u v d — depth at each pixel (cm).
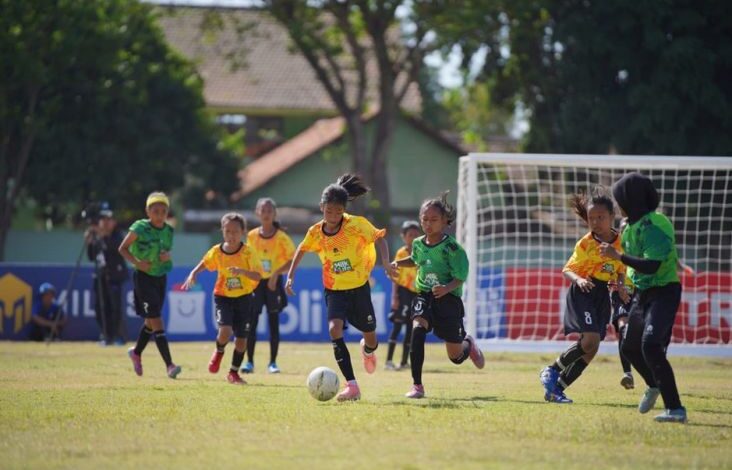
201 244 9694
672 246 2139
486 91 9812
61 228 10588
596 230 2564
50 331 5562
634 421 2142
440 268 2594
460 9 8181
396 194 11050
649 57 7400
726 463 1697
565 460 1694
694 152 7312
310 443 1831
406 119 10969
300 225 10081
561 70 7825
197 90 9838
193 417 2167
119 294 5306
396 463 1645
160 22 12950
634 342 2248
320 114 12419
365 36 10331
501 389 2916
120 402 2464
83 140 8956
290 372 3603
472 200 4400
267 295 3625
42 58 8531
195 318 5834
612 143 7588
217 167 10069
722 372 3928
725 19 7200
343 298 2597
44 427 2041
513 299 5266
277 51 13125
